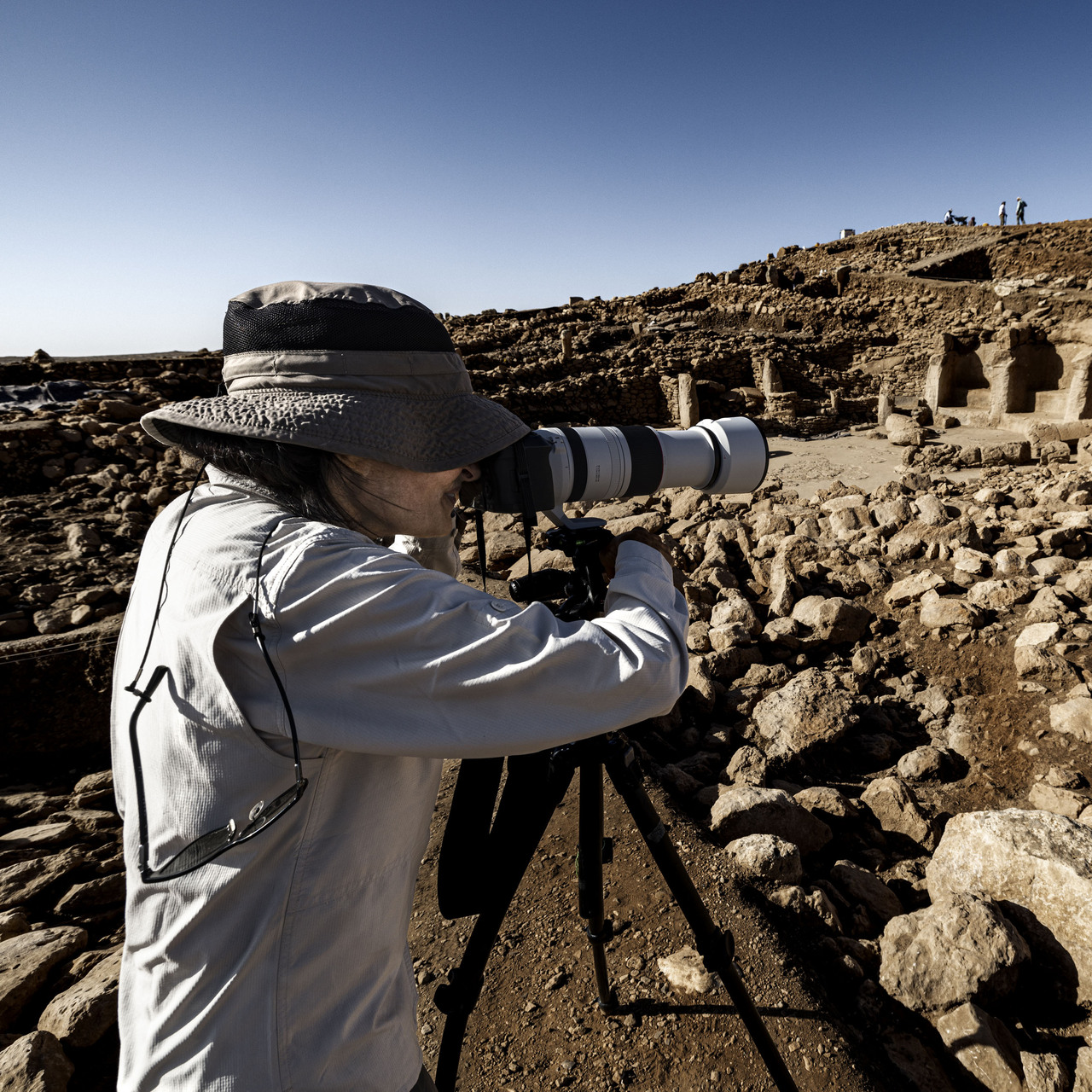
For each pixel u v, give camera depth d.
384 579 0.60
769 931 1.94
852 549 5.19
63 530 6.19
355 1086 0.64
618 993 1.79
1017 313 20.52
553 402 19.14
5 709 3.94
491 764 1.04
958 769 3.09
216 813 0.59
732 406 19.72
